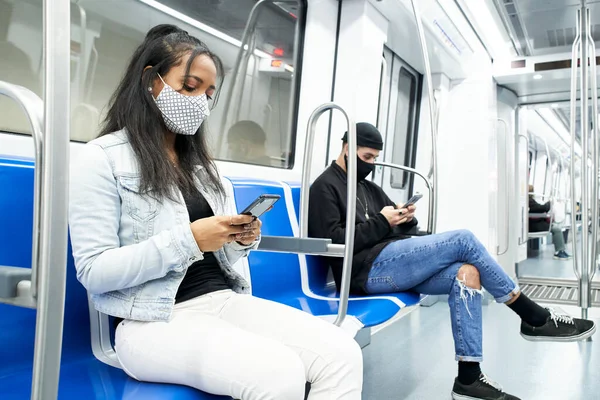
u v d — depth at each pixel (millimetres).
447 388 2436
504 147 5289
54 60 739
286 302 1990
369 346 3154
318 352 1190
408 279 2096
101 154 1163
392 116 4094
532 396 2348
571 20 4062
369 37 3043
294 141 2822
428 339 3301
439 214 4633
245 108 2564
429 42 3725
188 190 1327
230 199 1637
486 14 4062
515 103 5586
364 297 2098
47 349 746
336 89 3031
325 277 2443
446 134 4758
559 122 7906
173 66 1236
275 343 1091
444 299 4574
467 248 2043
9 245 1220
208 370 1038
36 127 763
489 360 2895
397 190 4320
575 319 2166
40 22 1654
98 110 1874
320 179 2289
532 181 9078
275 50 2688
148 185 1179
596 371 2695
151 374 1100
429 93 2514
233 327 1147
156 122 1242
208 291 1313
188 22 2232
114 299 1146
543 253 9148
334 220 2178
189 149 1400
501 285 2084
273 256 2109
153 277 1109
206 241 1111
